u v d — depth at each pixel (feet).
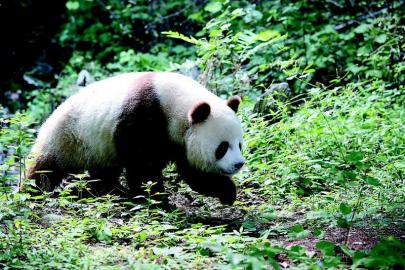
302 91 51.13
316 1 61.16
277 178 33.06
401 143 34.96
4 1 75.61
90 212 26.86
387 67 50.16
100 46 74.38
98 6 77.10
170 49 68.74
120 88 30.40
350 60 55.52
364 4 63.05
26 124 27.76
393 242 19.57
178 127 29.09
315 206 29.19
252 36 41.83
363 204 28.55
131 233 25.20
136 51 73.26
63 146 32.17
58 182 32.91
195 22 71.31
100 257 21.93
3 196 26.25
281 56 53.98
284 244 24.09
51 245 22.72
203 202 32.04
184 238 24.16
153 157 29.89
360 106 39.55
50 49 76.59
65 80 65.41
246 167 34.71
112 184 33.22
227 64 46.47
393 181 31.30
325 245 20.15
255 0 63.36
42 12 78.48
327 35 57.26
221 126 28.19
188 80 30.73
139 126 29.12
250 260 17.78
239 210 30.50
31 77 72.33
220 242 23.36
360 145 34.24
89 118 31.04
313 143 35.45
